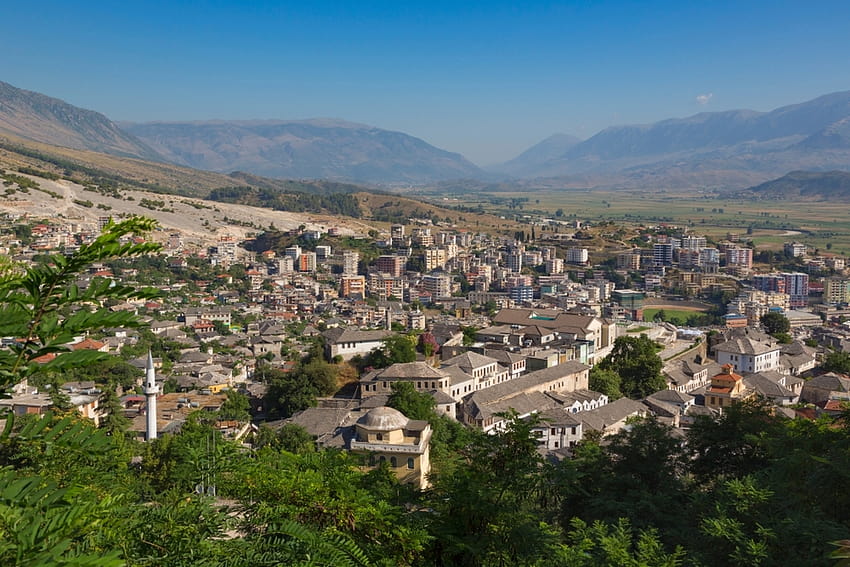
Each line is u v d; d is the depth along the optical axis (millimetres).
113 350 187750
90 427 12422
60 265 10734
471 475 31312
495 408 127938
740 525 38406
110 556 10367
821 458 40094
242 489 25922
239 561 20859
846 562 23469
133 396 151250
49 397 113375
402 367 135375
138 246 11500
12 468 12500
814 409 145250
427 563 26797
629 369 174875
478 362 150875
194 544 21344
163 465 62375
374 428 87562
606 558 35375
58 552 10469
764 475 46219
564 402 142000
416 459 84250
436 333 198250
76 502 13070
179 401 148875
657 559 36281
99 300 11219
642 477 55406
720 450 59875
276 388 141125
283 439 102750
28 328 10562
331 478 26078
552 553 32719
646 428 60219
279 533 22234
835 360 193250
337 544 21891
